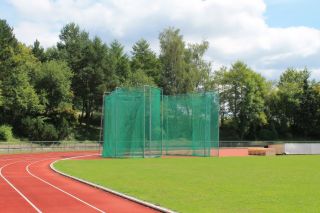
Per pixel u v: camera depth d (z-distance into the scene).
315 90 92.62
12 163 39.97
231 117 90.12
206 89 83.44
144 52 101.94
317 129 92.81
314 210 14.97
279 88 97.75
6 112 69.00
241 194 18.78
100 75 81.00
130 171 30.16
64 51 88.50
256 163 37.72
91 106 85.38
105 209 15.92
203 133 48.00
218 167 33.34
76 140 74.69
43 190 21.22
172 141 50.69
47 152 59.12
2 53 66.12
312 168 32.28
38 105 69.31
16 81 67.44
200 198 17.77
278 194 18.73
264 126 91.75
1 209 15.91
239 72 87.38
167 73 83.00
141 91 47.56
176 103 50.69
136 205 16.75
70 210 15.73
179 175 27.20
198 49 84.00
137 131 47.09
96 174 28.28
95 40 84.25
